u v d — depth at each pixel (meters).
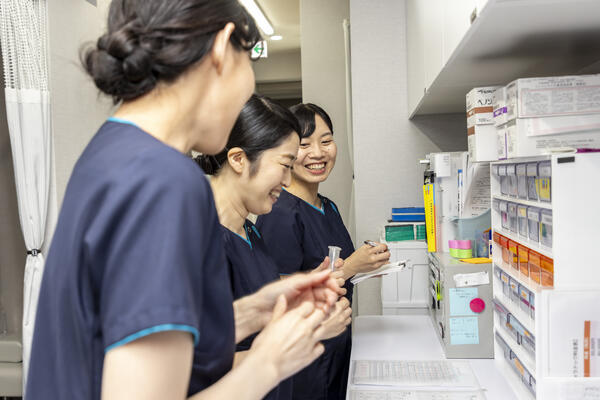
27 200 2.54
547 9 0.87
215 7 0.57
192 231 0.50
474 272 1.53
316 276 0.88
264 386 0.58
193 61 0.56
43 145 2.57
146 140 0.54
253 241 1.31
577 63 1.36
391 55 2.91
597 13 0.89
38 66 2.56
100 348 0.50
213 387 0.55
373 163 2.95
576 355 1.06
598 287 1.03
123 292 0.45
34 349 0.56
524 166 1.17
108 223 0.48
